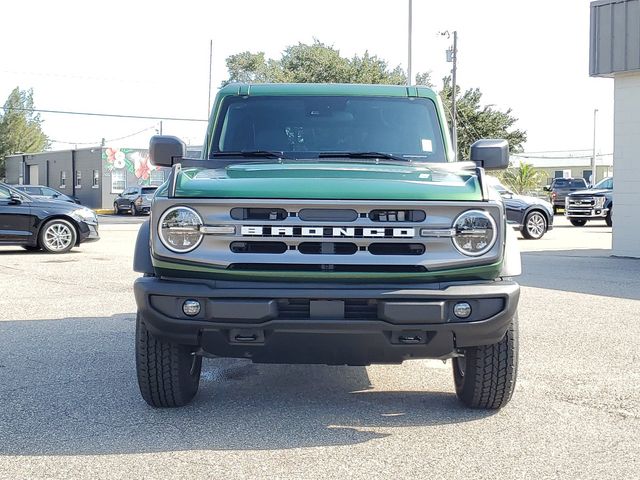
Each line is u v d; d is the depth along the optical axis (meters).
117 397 5.67
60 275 13.14
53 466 4.27
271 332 4.66
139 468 4.25
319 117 6.13
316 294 4.57
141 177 58.03
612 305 9.88
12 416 5.19
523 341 7.71
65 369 6.52
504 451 4.55
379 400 5.65
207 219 4.69
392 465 4.31
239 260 4.64
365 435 4.83
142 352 5.10
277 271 4.66
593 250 18.47
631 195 16.55
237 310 4.58
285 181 4.83
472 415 5.27
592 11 16.59
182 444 4.64
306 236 4.63
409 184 4.84
